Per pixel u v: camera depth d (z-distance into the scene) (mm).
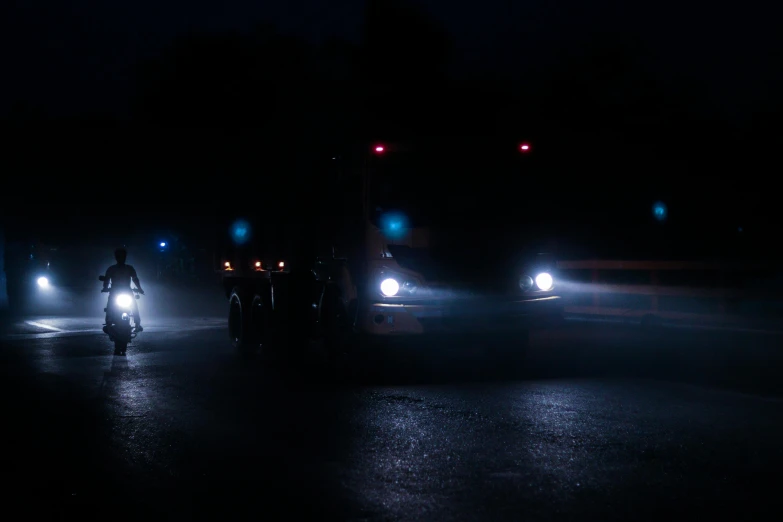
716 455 6516
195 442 7340
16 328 18953
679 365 11352
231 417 8375
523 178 11211
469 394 9406
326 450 6953
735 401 8711
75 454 7012
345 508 5422
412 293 10578
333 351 11555
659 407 8422
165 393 9891
